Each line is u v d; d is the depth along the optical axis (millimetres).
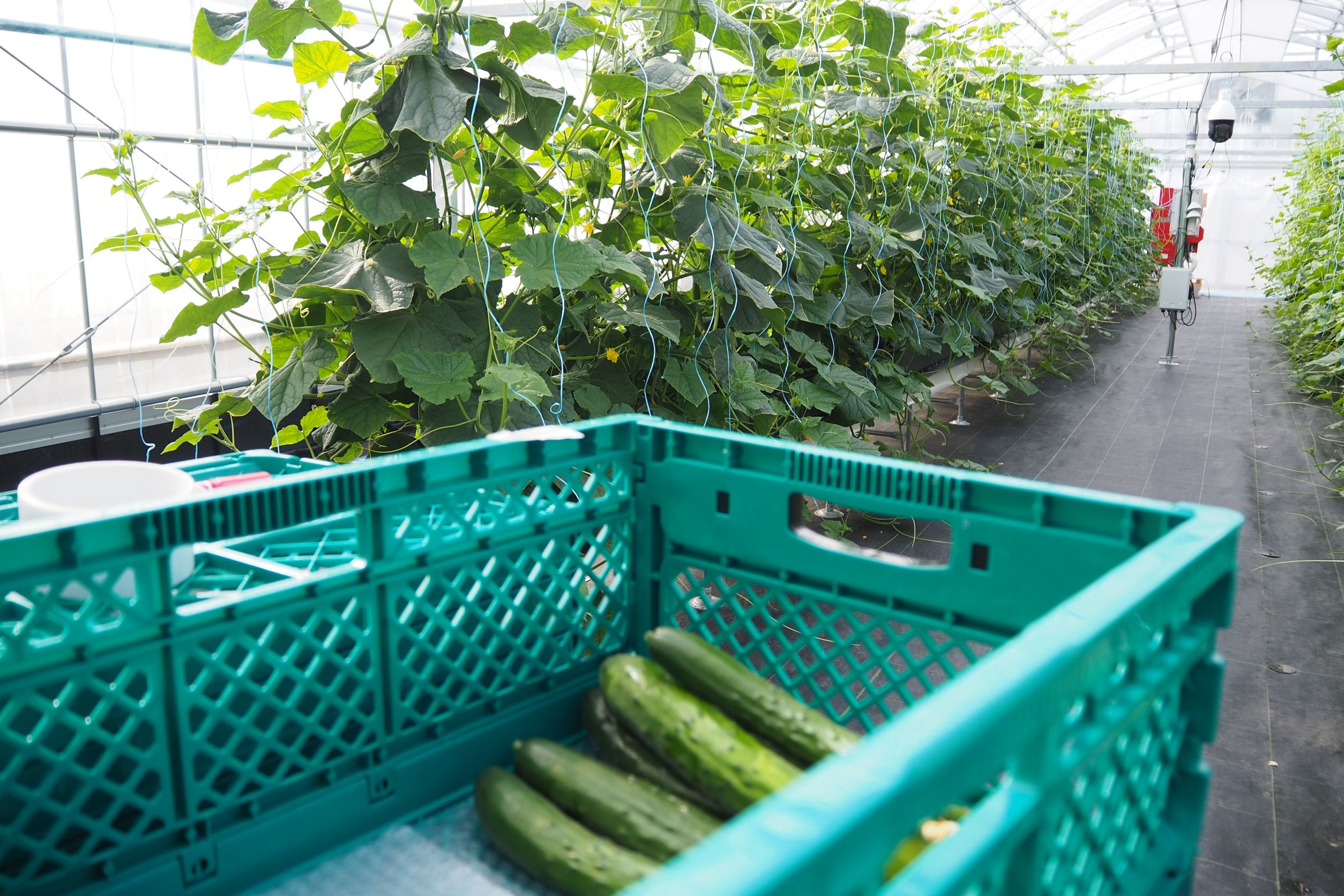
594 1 2801
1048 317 8062
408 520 1024
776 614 2803
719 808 974
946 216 5211
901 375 4562
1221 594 807
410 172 2344
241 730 914
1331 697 2494
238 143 3514
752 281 3035
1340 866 1813
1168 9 13250
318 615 967
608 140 2979
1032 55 7633
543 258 2318
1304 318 8016
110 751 837
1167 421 6250
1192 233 12031
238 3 3662
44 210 3129
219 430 2896
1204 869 1808
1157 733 745
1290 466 5094
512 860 939
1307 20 13375
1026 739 516
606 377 2842
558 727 1212
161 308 3541
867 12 3818
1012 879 556
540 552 1173
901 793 417
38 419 3100
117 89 3104
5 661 770
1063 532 943
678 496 1240
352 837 1008
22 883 798
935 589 1039
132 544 832
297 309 2609
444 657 1072
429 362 2227
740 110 3805
